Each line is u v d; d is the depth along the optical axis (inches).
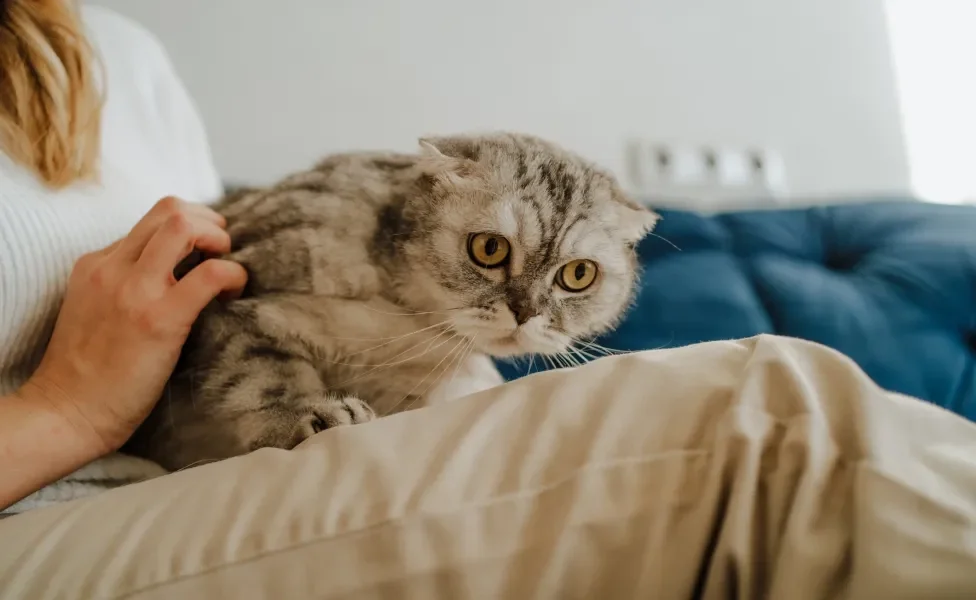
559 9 70.9
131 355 25.7
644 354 20.4
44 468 23.9
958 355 49.9
